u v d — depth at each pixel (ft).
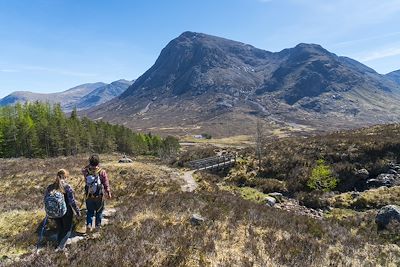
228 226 46.21
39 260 31.09
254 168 156.97
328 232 52.08
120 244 35.94
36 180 86.94
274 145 183.42
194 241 38.81
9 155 285.43
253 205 65.26
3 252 36.32
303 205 112.47
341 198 111.14
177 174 128.88
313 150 158.51
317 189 122.72
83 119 404.16
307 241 43.78
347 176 130.72
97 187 38.65
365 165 133.90
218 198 66.13
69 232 37.06
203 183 118.73
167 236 39.27
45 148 296.71
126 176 99.81
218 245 39.29
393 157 135.03
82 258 31.71
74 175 94.89
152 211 50.34
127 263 31.78
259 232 46.09
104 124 404.57
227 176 153.58
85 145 329.31
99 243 35.55
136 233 39.27
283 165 151.23
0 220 48.24
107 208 54.54
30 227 44.96
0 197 64.64
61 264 30.58
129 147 377.91
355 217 81.56
